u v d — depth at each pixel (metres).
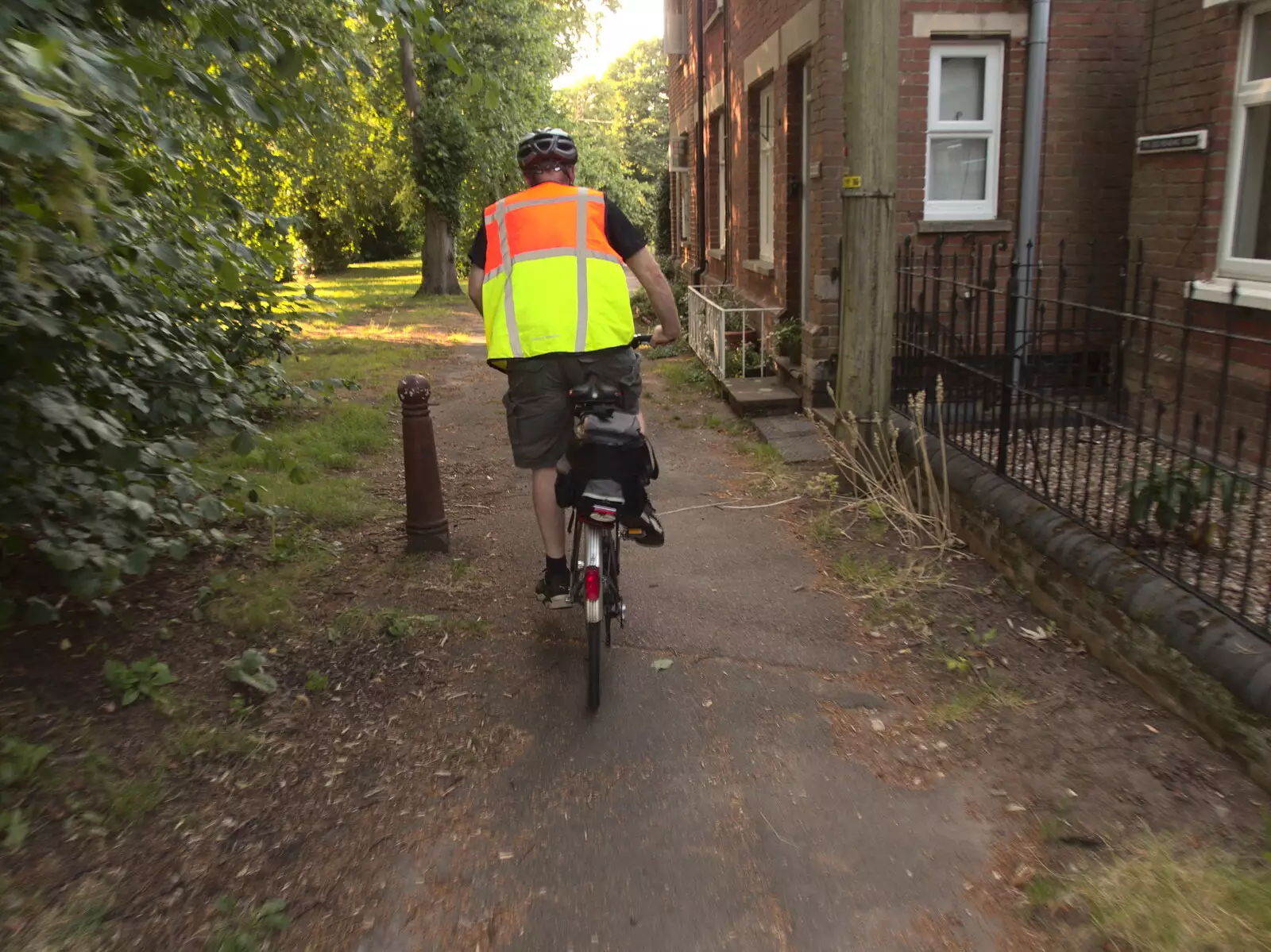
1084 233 7.60
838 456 5.90
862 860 2.75
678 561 5.11
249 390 4.42
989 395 5.06
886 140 5.37
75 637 3.76
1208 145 5.69
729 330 10.32
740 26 11.09
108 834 2.79
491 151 21.84
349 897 2.61
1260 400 5.34
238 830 2.87
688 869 2.73
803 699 3.66
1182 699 3.27
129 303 3.32
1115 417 5.08
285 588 4.45
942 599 4.38
